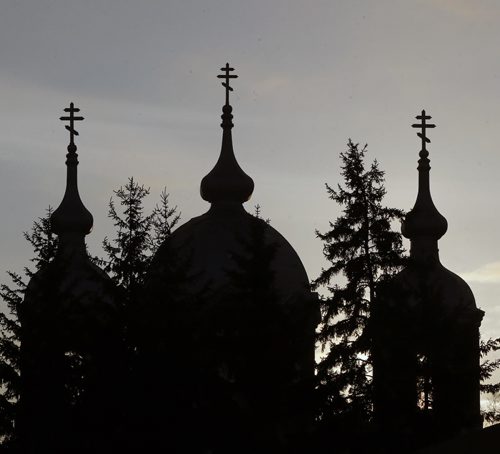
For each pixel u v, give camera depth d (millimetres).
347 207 139250
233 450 135000
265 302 135875
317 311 141250
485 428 99438
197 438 135250
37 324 143375
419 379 140250
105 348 136750
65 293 145250
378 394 138875
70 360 142625
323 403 135750
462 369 141000
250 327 135250
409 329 139625
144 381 135375
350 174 139625
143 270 139500
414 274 148500
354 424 136375
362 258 138250
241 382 135250
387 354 139125
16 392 142625
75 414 137000
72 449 136375
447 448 98750
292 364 135125
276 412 134875
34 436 140625
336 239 138875
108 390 135750
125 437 134500
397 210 140375
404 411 138875
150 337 136500
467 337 142250
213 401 135375
